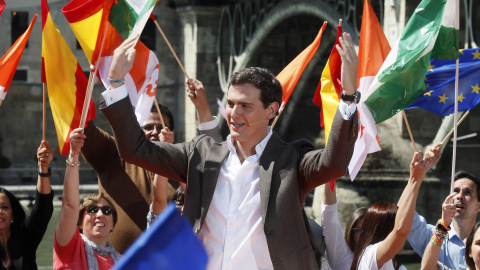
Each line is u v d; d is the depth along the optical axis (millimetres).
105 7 8953
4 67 9812
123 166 10398
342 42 6238
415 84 8672
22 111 69062
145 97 9984
